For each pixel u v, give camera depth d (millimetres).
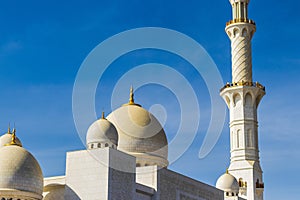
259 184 120188
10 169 80750
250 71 125562
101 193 82625
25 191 80750
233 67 126375
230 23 127438
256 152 122375
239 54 125562
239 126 123000
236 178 121062
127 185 86188
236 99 124750
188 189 99500
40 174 83375
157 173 92562
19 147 84250
